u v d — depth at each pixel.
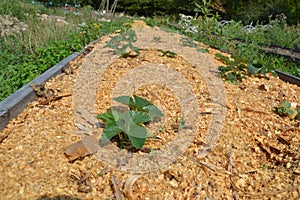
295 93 2.96
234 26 7.23
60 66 2.96
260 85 2.98
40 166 1.63
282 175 1.76
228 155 1.91
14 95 2.20
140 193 1.57
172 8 15.41
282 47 5.35
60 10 9.88
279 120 2.36
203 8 4.95
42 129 1.95
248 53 4.22
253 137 2.12
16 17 6.42
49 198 1.45
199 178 1.71
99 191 1.55
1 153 1.70
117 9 15.43
